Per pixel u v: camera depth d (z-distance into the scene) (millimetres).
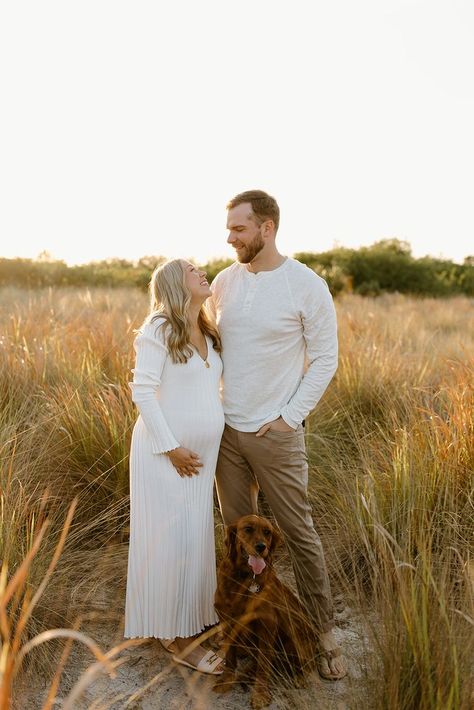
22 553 3260
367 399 6078
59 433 4598
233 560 3105
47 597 3301
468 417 4531
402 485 4031
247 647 3027
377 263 25469
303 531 3352
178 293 3201
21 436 4570
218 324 3438
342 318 10320
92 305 10617
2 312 9531
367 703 2623
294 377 3344
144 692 3016
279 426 3277
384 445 4828
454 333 11039
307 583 3311
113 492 4301
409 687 2531
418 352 7879
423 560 2791
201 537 3287
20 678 2928
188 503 3242
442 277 26719
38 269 20625
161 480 3203
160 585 3188
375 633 2762
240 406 3346
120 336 6930
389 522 3785
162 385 3254
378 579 3373
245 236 3248
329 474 4758
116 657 3230
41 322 7676
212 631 2951
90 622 3426
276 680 3027
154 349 3186
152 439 3180
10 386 5395
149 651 3328
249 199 3248
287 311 3229
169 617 3189
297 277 3248
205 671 3158
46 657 3057
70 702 1751
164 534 3191
